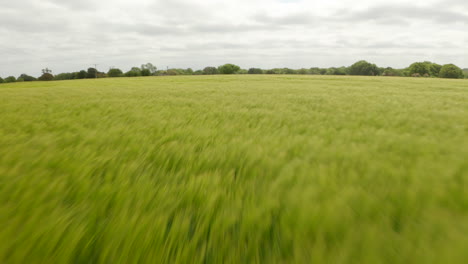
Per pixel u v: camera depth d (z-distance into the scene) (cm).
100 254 114
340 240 120
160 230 128
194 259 113
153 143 316
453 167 203
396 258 106
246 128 413
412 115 513
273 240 126
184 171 218
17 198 159
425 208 144
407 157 239
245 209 149
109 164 229
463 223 128
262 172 210
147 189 176
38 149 279
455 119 460
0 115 553
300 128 400
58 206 151
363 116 511
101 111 622
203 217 145
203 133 367
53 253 114
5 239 118
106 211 149
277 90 1423
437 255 105
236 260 113
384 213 141
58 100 907
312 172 201
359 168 211
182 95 1111
